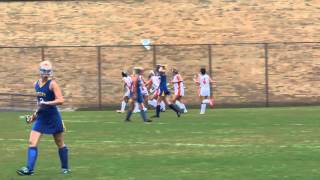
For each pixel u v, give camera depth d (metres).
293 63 126.38
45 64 40.44
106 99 127.69
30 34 132.62
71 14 132.88
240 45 127.19
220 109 115.94
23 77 129.75
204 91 104.38
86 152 54.47
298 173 41.75
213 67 127.19
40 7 133.75
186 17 130.88
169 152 53.75
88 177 41.41
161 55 128.62
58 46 129.12
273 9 130.12
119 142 61.81
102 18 132.25
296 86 125.75
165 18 131.12
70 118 96.75
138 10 131.88
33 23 133.00
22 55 130.12
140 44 129.88
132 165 46.53
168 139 63.72
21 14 133.38
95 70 128.50
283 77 126.00
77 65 128.75
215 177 40.56
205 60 127.69
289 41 128.62
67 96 128.38
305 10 129.88
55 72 129.12
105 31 131.50
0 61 130.38
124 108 112.25
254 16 130.12
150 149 55.97
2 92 129.88
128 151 54.84
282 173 41.81
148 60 128.88
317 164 45.72
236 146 57.19
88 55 128.75
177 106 96.25
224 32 129.62
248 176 40.81
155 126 79.06
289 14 129.88
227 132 69.94
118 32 131.25
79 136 68.12
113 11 132.25
